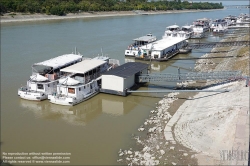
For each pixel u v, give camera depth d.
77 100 43.12
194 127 32.59
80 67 46.44
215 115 34.53
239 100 37.84
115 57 74.06
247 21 149.88
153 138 31.67
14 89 49.28
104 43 93.44
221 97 40.94
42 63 48.66
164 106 41.44
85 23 156.75
